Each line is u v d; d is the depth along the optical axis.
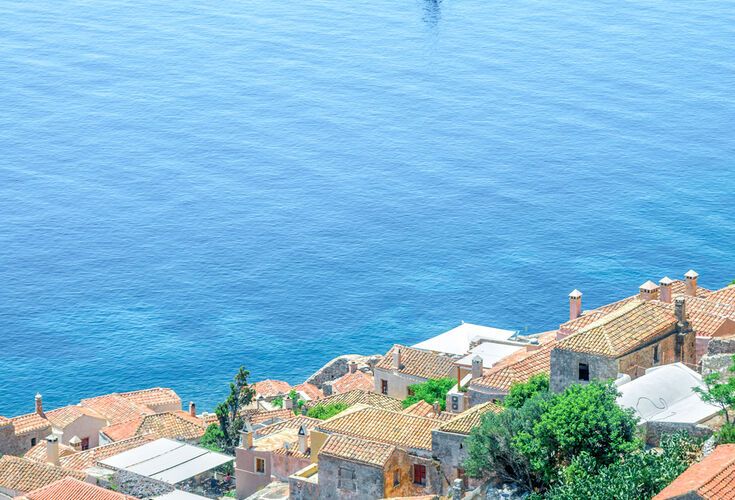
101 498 91.50
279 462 97.00
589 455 72.94
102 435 135.25
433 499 81.44
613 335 88.00
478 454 80.12
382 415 92.00
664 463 67.12
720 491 54.81
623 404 79.06
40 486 102.31
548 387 90.19
